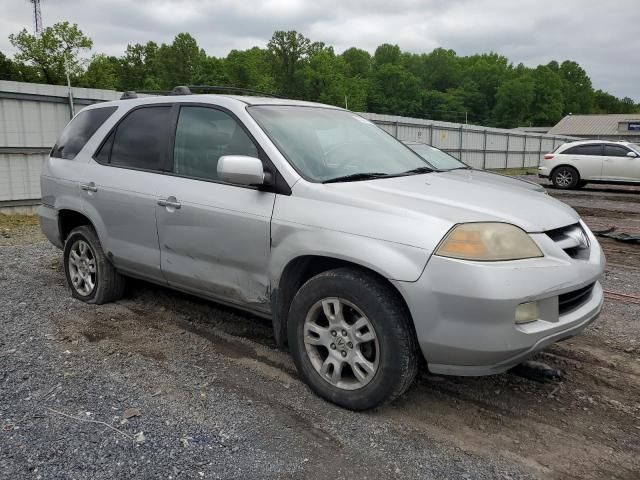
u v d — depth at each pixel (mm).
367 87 103750
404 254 2887
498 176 7449
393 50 134750
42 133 12242
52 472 2566
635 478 2676
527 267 2859
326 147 3863
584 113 144125
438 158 9422
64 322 4570
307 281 3303
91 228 4969
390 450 2834
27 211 12219
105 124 4828
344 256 3047
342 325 3166
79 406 3178
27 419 3021
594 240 3572
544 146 41719
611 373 3826
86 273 5074
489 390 3529
